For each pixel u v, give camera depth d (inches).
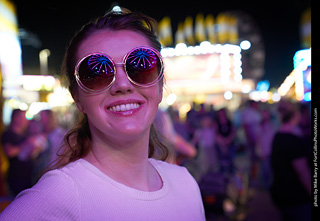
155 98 45.4
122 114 42.1
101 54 41.8
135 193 42.0
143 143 45.9
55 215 36.3
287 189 125.3
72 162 43.1
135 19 46.9
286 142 125.8
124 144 43.6
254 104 305.0
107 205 39.4
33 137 174.1
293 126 129.2
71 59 45.6
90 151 47.3
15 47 293.1
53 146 173.2
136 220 40.5
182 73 422.9
